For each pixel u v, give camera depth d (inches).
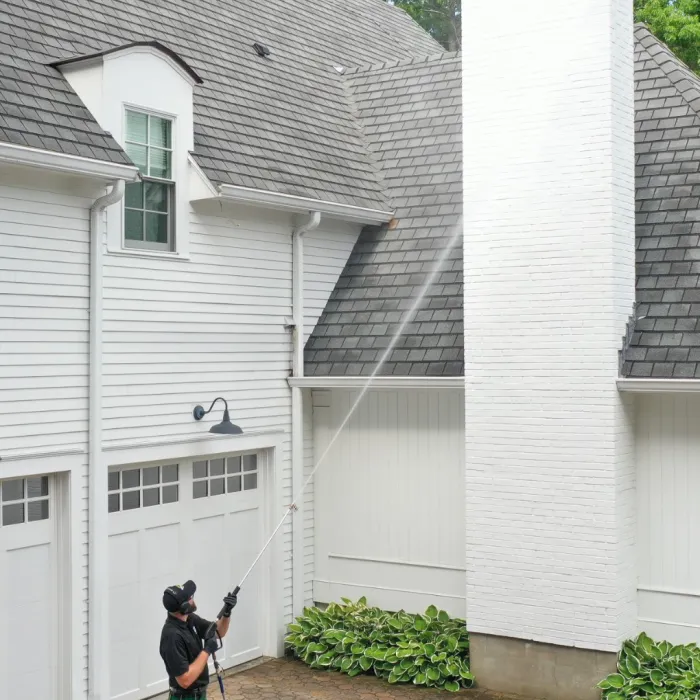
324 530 524.7
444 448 492.4
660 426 442.0
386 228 545.6
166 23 525.0
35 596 390.6
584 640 432.8
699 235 456.8
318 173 519.5
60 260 391.5
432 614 485.7
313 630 497.7
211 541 475.8
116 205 416.2
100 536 405.1
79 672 397.4
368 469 513.0
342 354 505.0
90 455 402.3
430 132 577.3
